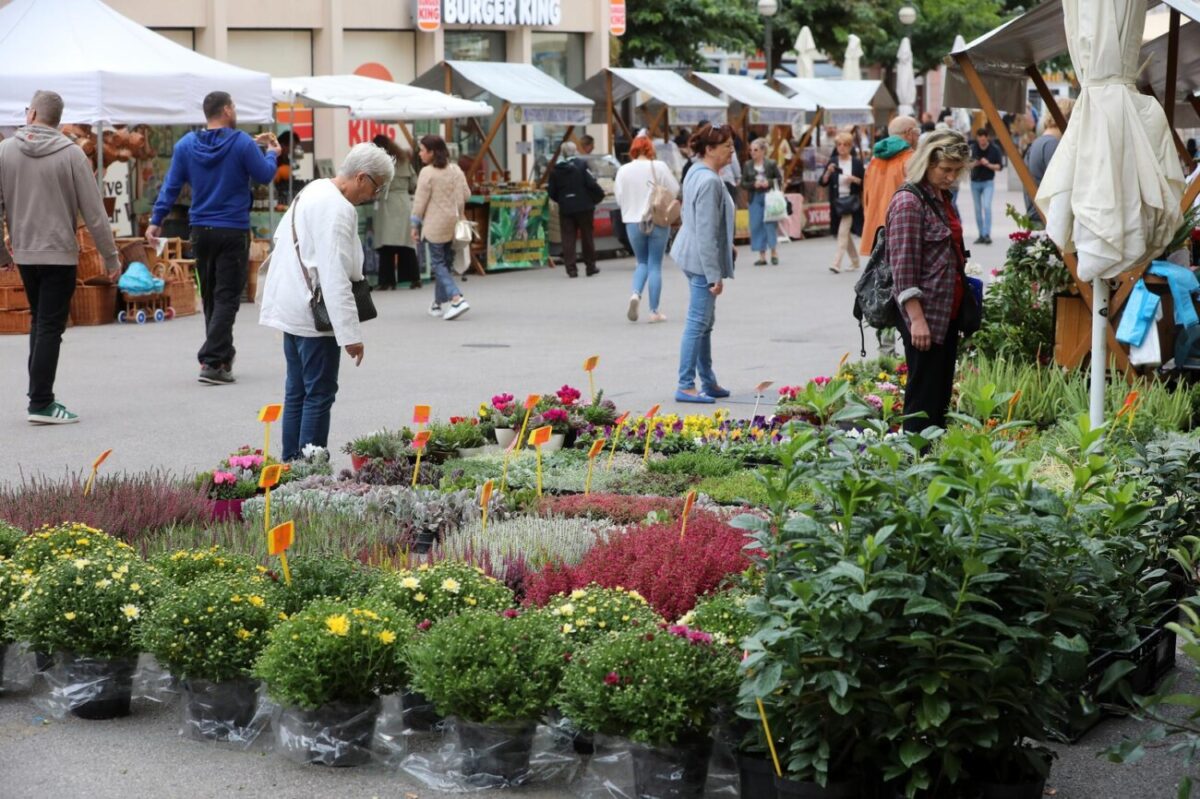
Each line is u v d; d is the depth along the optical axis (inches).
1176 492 253.1
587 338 663.8
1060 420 338.6
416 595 228.2
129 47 711.1
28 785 204.8
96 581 229.6
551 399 408.8
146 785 204.7
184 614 217.6
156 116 702.5
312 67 1139.9
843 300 809.5
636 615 215.5
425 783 205.2
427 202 733.3
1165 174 328.5
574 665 198.7
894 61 1966.0
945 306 337.4
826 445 201.3
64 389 525.7
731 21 1546.5
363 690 208.2
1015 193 1780.3
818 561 183.8
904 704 177.5
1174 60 458.3
